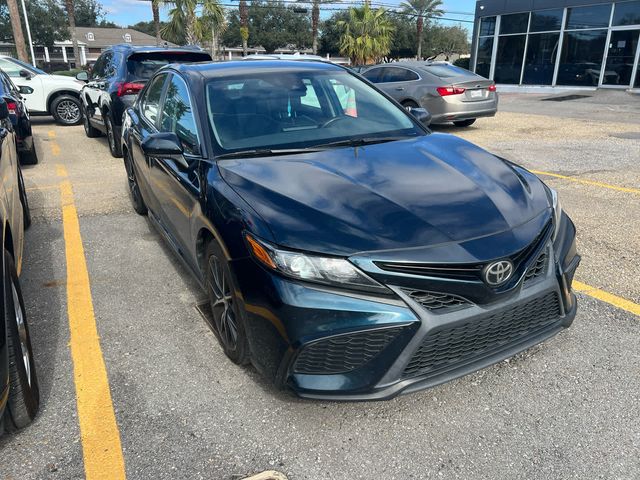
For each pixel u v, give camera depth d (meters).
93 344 3.13
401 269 2.19
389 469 2.21
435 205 2.47
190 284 3.92
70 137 10.64
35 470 2.21
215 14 27.02
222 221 2.59
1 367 2.07
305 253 2.23
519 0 23.70
